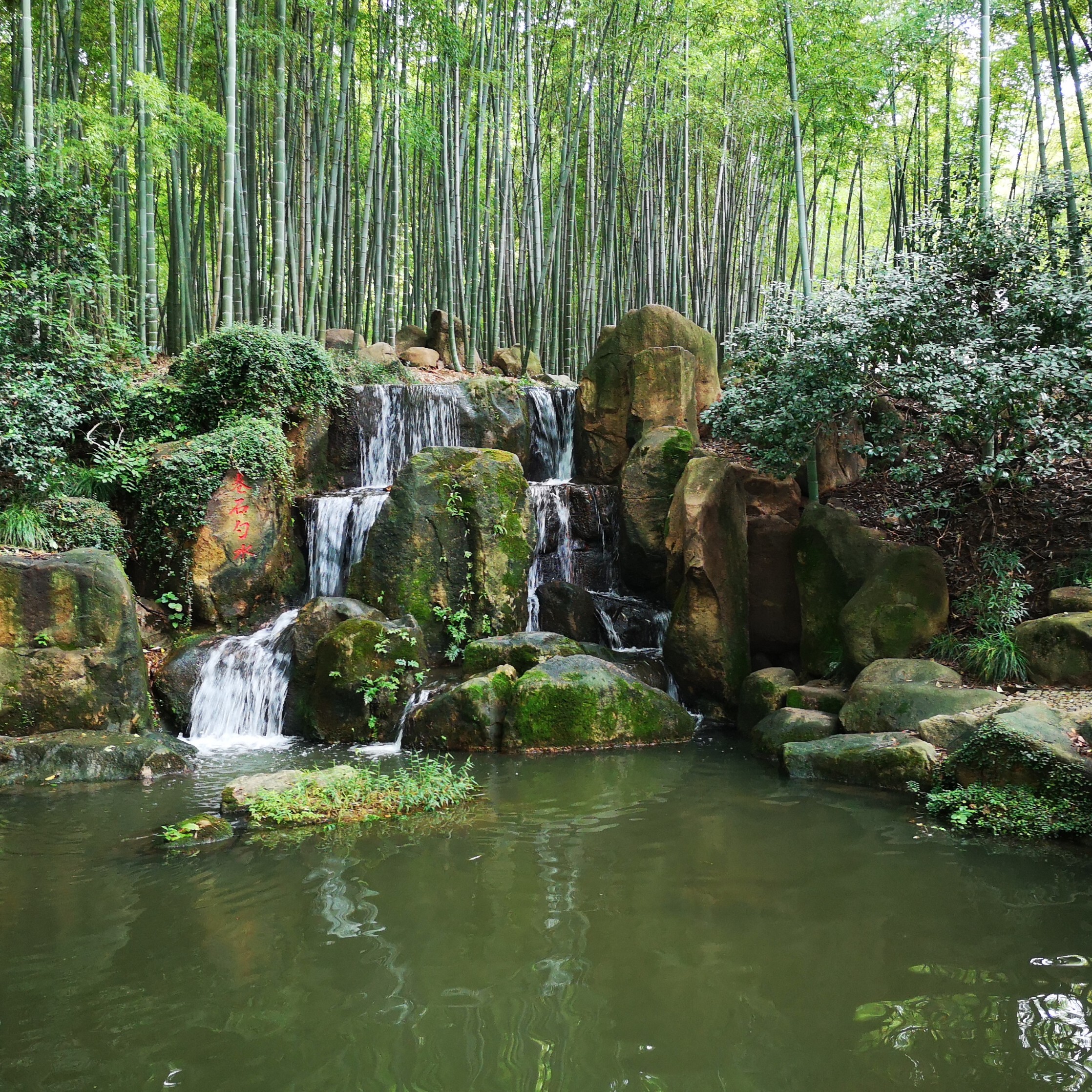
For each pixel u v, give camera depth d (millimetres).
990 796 6359
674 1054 3436
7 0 13656
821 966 4137
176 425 11711
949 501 9047
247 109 14859
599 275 18547
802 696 8742
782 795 7000
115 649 8516
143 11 12898
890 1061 3389
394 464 13117
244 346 11719
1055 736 6535
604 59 16797
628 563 11438
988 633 8344
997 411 8031
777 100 14391
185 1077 3268
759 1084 3236
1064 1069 3334
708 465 10422
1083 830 5879
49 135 12961
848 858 5582
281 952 4270
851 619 8930
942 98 17219
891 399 10664
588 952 4289
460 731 8617
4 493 9758
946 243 9281
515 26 16406
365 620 9320
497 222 18781
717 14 14297
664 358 12523
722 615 9836
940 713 7473
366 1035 3572
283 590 11062
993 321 8781
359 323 15203
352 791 6766
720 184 17484
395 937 4445
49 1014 3709
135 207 15844
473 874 5289
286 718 9445
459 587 10336
